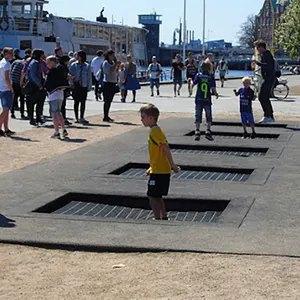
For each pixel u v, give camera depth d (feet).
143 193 29.91
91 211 28.71
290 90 132.57
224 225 24.35
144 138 50.75
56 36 177.06
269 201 28.60
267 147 45.85
